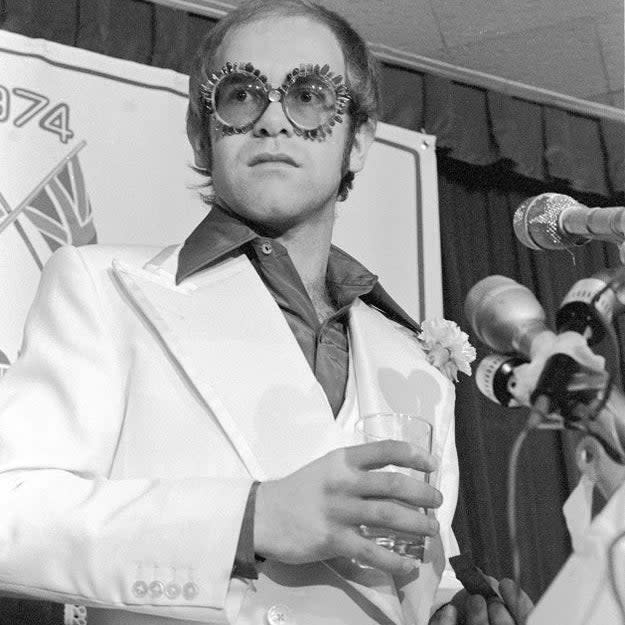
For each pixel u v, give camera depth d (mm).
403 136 4125
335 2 4117
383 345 2166
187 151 3729
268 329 1967
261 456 1820
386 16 4191
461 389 4230
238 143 2080
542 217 1557
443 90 4379
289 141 2072
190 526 1679
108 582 1682
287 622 1753
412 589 1870
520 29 4250
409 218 4012
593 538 1294
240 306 1984
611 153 4598
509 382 1381
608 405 1339
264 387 1885
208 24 4145
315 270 2160
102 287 1960
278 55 2123
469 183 4574
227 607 1686
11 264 3342
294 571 1792
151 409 1859
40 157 3490
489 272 4496
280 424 1854
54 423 1828
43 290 1993
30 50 3564
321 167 2090
